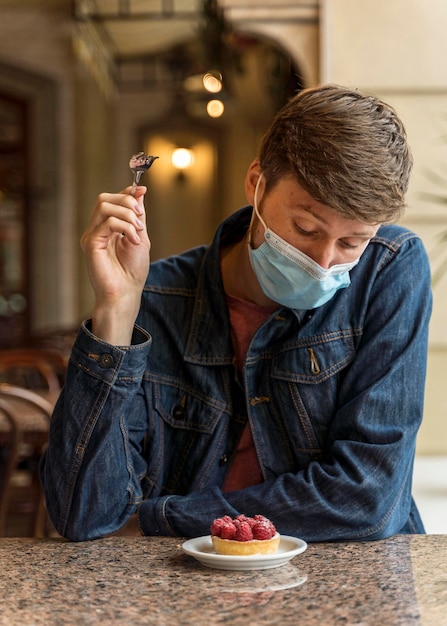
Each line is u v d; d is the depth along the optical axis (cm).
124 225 153
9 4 1004
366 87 483
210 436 166
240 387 167
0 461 381
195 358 167
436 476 435
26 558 140
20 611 113
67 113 1045
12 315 1019
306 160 140
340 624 107
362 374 158
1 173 1023
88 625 107
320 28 496
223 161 1112
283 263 149
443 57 479
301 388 162
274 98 783
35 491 368
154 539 152
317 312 163
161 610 113
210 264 168
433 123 480
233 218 171
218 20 591
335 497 149
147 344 156
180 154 1102
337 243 147
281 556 131
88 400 153
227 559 129
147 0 769
